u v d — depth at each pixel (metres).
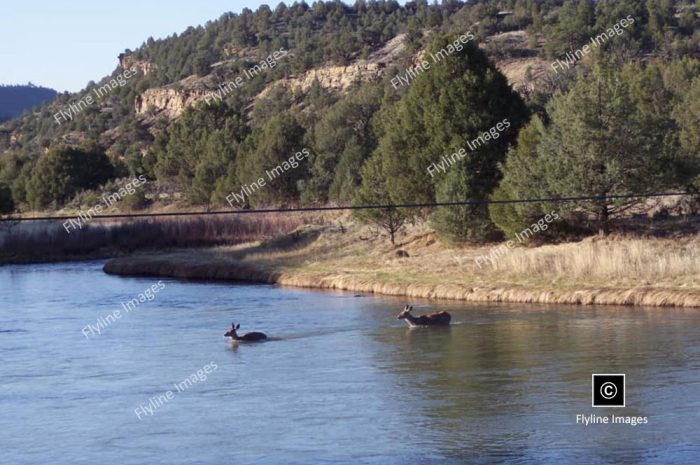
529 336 32.12
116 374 28.70
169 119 177.00
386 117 77.31
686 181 49.75
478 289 43.06
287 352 31.11
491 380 25.91
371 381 26.41
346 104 98.31
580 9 141.12
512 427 21.45
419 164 55.97
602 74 48.50
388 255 54.34
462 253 51.25
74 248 74.00
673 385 24.41
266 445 20.72
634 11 147.12
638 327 32.94
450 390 25.02
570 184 47.09
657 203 52.66
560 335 32.00
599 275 41.81
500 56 143.88
